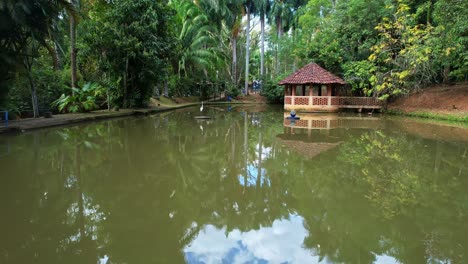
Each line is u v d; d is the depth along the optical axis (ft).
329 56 66.64
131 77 59.67
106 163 20.30
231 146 26.96
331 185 16.43
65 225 11.27
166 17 58.65
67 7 34.96
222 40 112.57
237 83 123.54
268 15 109.19
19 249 9.59
